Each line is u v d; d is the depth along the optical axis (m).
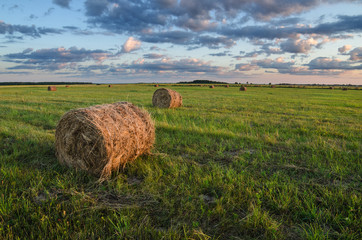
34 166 4.93
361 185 4.10
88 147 4.67
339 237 2.83
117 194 3.87
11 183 3.96
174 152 6.02
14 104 16.52
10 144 6.40
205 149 6.14
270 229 2.94
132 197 3.73
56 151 5.25
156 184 4.11
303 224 3.06
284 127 9.46
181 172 4.59
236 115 12.64
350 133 8.16
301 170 4.82
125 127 4.96
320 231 2.95
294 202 3.54
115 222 3.11
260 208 3.38
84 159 4.77
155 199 3.61
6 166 4.66
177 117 11.34
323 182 4.30
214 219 3.21
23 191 3.71
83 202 3.55
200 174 4.53
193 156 5.67
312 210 3.27
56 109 13.72
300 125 9.83
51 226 2.92
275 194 3.81
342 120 11.45
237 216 3.21
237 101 21.86
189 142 6.87
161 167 4.94
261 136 7.80
